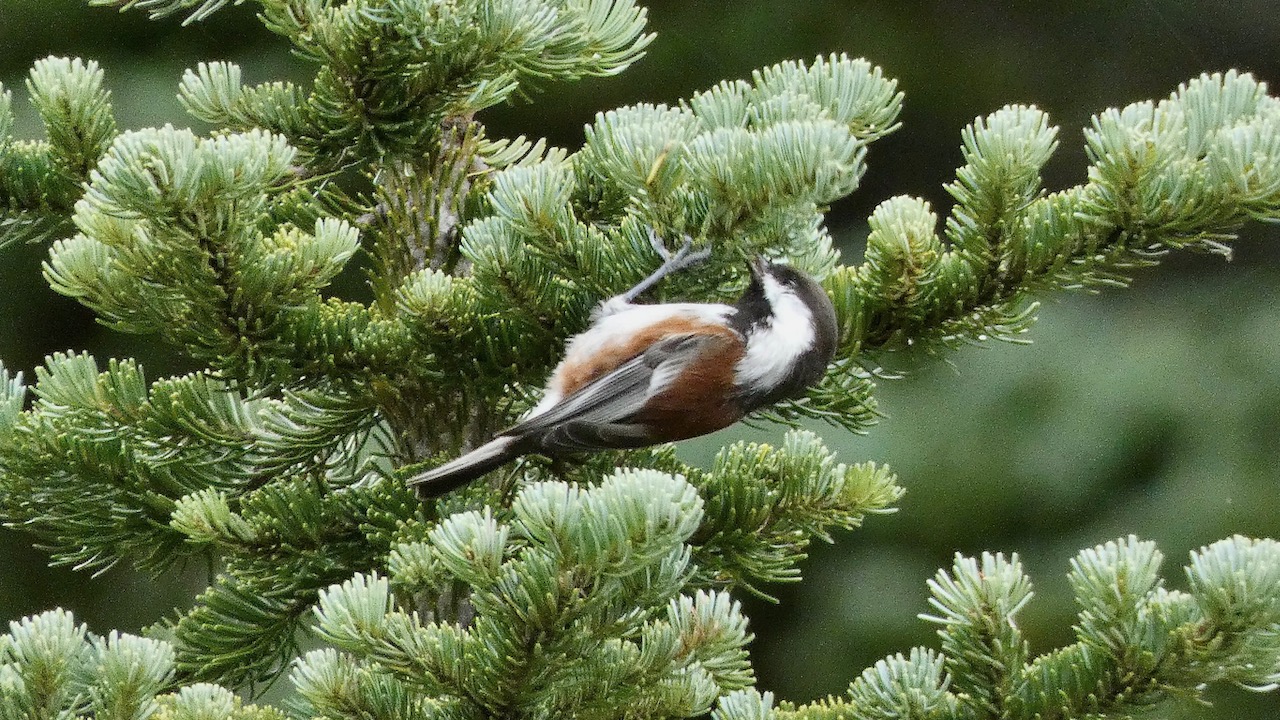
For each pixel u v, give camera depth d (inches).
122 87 588.1
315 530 275.6
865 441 578.2
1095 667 218.5
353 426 297.0
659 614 289.1
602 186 318.0
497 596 208.5
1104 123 260.7
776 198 256.1
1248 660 209.3
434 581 232.5
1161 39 711.7
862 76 290.8
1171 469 558.9
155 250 248.5
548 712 229.0
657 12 679.7
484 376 289.6
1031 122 264.1
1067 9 706.2
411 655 214.5
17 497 283.4
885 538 575.5
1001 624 214.7
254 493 278.8
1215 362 569.9
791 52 687.1
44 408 277.6
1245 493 542.9
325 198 313.6
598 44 291.1
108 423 277.1
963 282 281.9
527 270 280.5
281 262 258.4
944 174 711.7
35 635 204.4
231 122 293.4
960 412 580.4
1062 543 562.3
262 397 281.6
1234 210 259.6
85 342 596.1
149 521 280.5
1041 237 275.7
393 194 310.3
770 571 285.6
